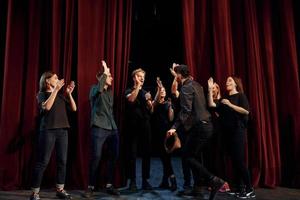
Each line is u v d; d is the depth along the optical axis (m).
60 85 2.90
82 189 3.52
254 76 3.80
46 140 2.96
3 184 3.44
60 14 3.70
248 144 3.78
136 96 3.41
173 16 5.35
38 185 2.95
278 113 3.95
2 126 3.51
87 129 3.61
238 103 3.30
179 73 3.16
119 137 3.66
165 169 3.56
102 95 3.25
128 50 3.84
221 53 3.79
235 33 3.98
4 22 3.81
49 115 2.99
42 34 3.76
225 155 3.70
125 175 3.69
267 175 3.70
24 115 3.58
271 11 4.07
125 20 3.88
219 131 3.56
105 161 3.62
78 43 3.65
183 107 2.96
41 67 3.73
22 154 3.54
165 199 3.09
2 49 3.78
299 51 4.03
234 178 3.67
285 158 3.87
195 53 3.86
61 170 3.10
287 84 3.91
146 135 3.50
